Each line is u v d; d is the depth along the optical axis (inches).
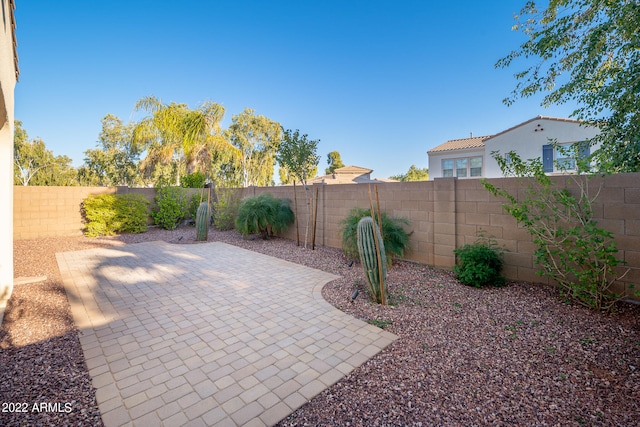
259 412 84.4
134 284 210.4
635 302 151.2
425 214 243.3
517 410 83.2
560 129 524.7
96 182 1087.0
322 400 89.4
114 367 107.5
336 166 1786.4
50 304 170.9
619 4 187.2
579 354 110.9
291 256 297.3
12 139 185.9
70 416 82.0
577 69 222.1
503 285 189.9
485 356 111.7
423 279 207.9
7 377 100.0
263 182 1234.0
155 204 515.2
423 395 90.4
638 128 190.1
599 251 144.8
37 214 408.8
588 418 79.7
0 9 118.2
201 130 660.1
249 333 135.0
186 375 102.6
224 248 346.0
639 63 188.9
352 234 248.2
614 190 156.9
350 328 138.6
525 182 188.7
